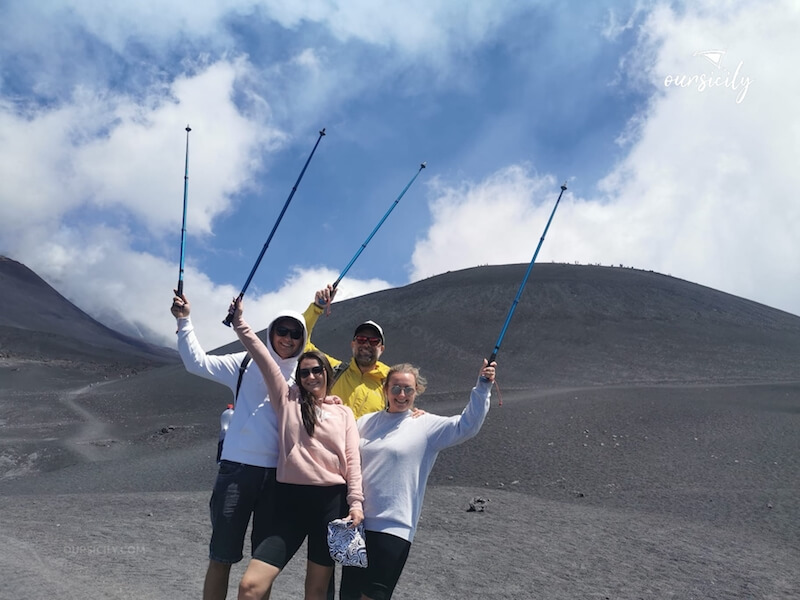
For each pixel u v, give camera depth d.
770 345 57.09
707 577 9.70
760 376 47.69
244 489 4.37
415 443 4.73
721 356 53.56
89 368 88.62
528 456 23.09
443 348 57.53
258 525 4.38
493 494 17.09
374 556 4.54
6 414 46.47
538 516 14.16
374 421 4.91
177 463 27.97
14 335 108.00
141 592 6.69
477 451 24.00
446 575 9.38
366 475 4.67
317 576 4.45
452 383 48.53
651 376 48.19
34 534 10.92
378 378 5.83
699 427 26.22
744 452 22.08
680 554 11.02
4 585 6.04
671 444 23.89
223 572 4.36
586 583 9.24
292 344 4.75
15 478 28.97
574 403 32.09
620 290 70.19
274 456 4.46
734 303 71.00
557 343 57.34
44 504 15.84
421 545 11.28
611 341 57.19
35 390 63.72
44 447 34.34
